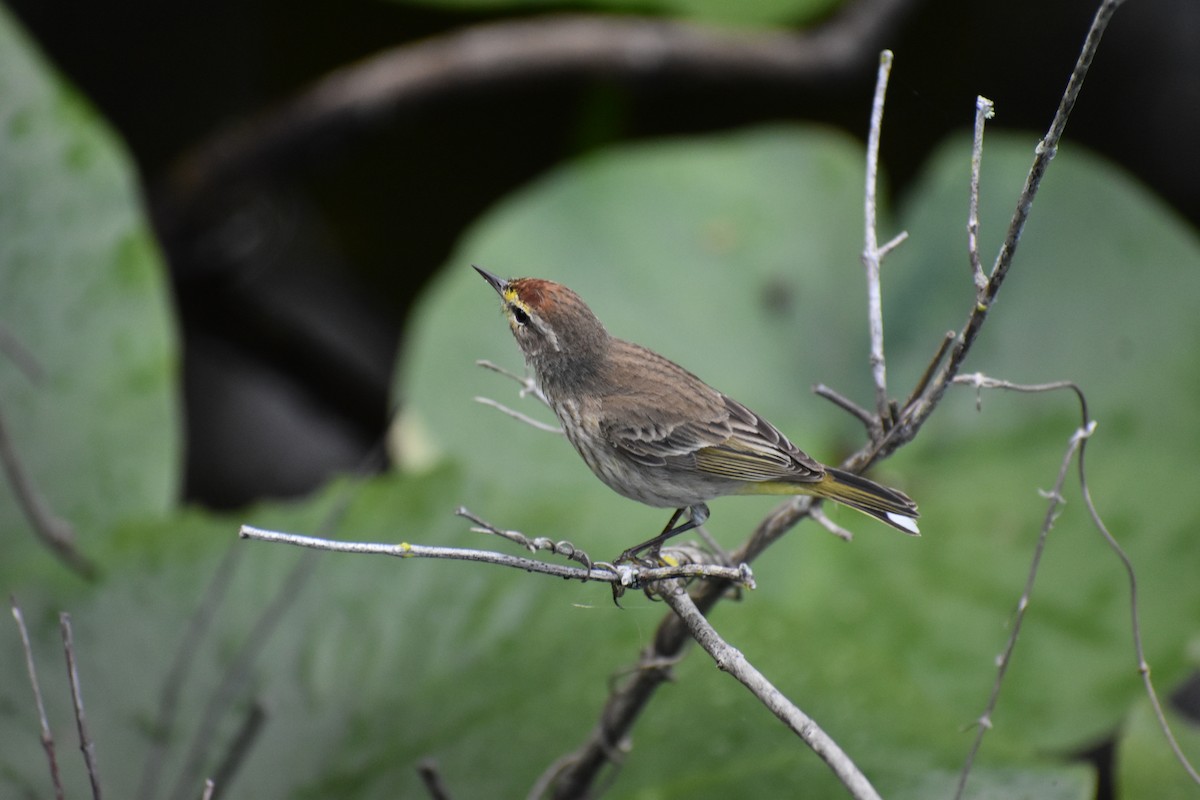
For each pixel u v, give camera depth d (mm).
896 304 12562
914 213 12906
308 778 8578
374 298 17016
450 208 17047
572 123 16938
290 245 16875
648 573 6449
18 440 10539
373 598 9586
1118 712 10180
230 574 9703
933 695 10406
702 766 8625
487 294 12492
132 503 10539
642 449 9188
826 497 8727
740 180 13312
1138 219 12625
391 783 8539
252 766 8641
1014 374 12078
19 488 9273
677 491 9242
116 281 11195
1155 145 16562
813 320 12555
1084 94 16516
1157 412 11727
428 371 12055
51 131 11508
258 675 9148
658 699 9047
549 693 9039
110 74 16594
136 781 8578
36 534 10211
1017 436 11773
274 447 16438
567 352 9367
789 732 8758
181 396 16312
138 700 9000
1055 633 10602
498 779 8469
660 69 15391
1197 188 16562
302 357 16719
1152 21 16375
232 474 16250
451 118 16797
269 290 16703
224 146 15555
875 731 8742
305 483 16297
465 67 15242
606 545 10008
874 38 15875
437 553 6090
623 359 9516
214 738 8820
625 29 15461
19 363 10695
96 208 11359
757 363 12297
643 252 12875
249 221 16359
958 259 12578
